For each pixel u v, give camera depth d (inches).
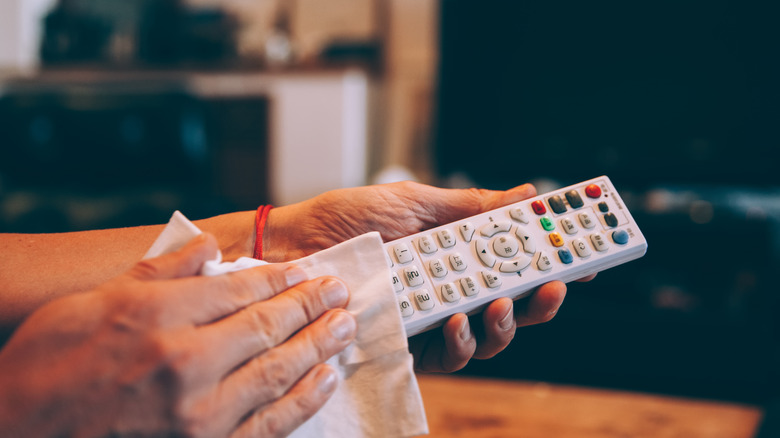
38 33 103.0
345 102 87.6
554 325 58.4
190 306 10.6
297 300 12.3
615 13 64.5
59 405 9.4
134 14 100.5
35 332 9.7
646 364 56.3
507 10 67.9
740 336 54.2
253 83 90.0
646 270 60.7
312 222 20.8
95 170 73.2
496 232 18.3
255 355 11.4
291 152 89.2
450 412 20.5
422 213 21.2
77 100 72.8
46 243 19.4
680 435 18.7
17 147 71.8
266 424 11.4
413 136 92.7
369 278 14.1
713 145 62.5
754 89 60.4
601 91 65.9
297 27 96.0
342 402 13.3
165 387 9.8
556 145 68.1
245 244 20.7
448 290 16.9
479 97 69.9
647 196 65.7
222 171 92.0
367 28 93.0
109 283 11.0
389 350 13.5
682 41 62.5
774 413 19.1
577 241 18.2
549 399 21.6
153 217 69.5
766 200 63.6
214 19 98.0
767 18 59.2
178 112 73.0
